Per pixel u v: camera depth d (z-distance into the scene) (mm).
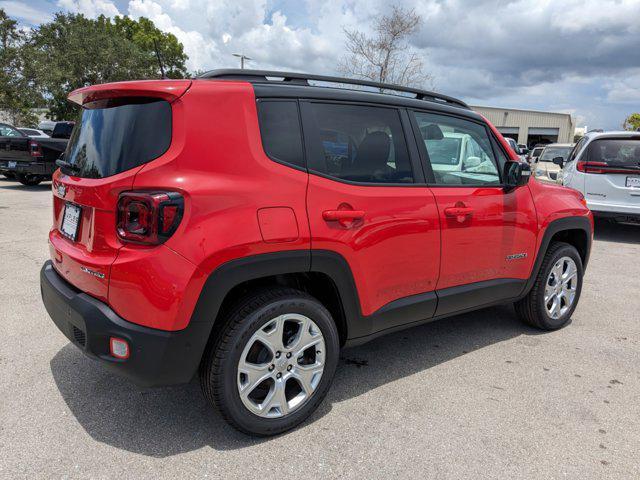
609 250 7617
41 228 7449
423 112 3219
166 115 2240
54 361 3275
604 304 4910
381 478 2252
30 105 33719
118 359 2203
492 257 3480
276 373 2492
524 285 3801
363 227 2695
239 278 2285
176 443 2461
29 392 2887
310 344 2588
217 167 2266
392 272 2896
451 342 3867
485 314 4562
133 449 2402
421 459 2391
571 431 2660
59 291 2500
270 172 2402
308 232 2463
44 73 32094
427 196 3043
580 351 3732
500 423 2719
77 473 2219
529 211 3697
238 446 2455
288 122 2543
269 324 2438
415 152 3090
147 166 2174
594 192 8133
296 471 2281
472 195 3311
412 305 3045
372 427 2654
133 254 2154
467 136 3461
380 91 3113
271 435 2533
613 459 2430
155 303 2129
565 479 2275
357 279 2713
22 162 11773
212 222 2199
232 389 2350
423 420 2732
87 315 2240
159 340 2150
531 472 2316
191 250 2152
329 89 2785
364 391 3051
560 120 51312
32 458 2309
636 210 7836
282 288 2504
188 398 2889
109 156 2305
